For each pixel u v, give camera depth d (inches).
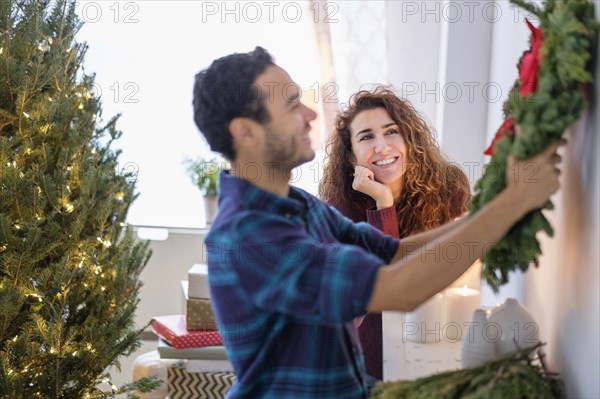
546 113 44.8
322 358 51.3
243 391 52.1
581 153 49.6
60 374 78.5
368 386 67.7
